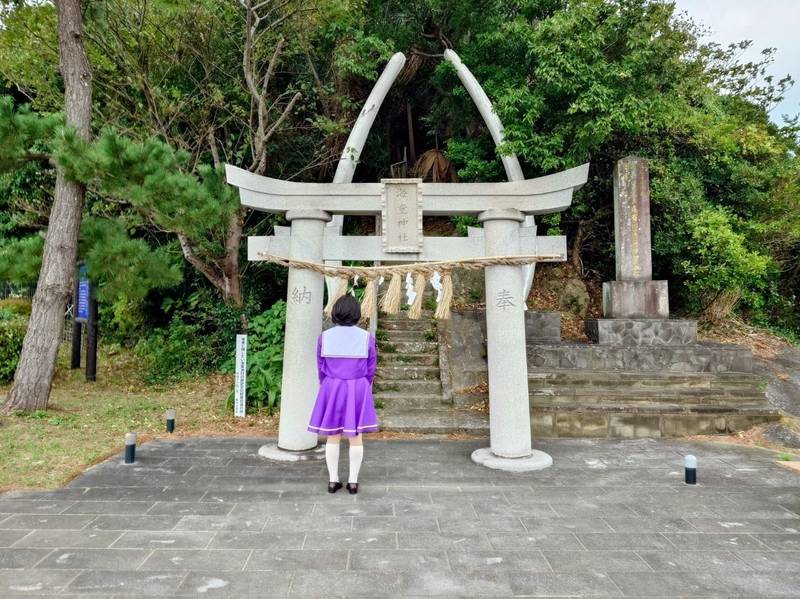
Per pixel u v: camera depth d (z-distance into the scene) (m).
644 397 6.53
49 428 5.86
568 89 8.27
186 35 8.74
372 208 5.27
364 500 3.97
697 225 9.04
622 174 8.52
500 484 4.39
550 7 10.03
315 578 2.78
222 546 3.15
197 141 9.26
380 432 6.18
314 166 10.41
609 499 4.05
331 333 4.21
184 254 9.04
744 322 10.72
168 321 11.13
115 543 3.18
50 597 2.57
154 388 8.62
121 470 4.65
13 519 3.54
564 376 6.84
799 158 10.57
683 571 2.91
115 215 8.95
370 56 10.10
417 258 5.27
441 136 15.11
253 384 7.25
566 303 10.94
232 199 6.81
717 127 10.16
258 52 8.95
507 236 5.09
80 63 6.78
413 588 2.69
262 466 4.82
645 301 8.22
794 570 2.94
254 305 9.91
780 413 6.35
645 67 8.73
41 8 8.03
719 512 3.80
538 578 2.81
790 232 9.87
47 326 6.60
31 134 6.14
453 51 10.44
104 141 5.88
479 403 6.91
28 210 9.02
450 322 8.79
